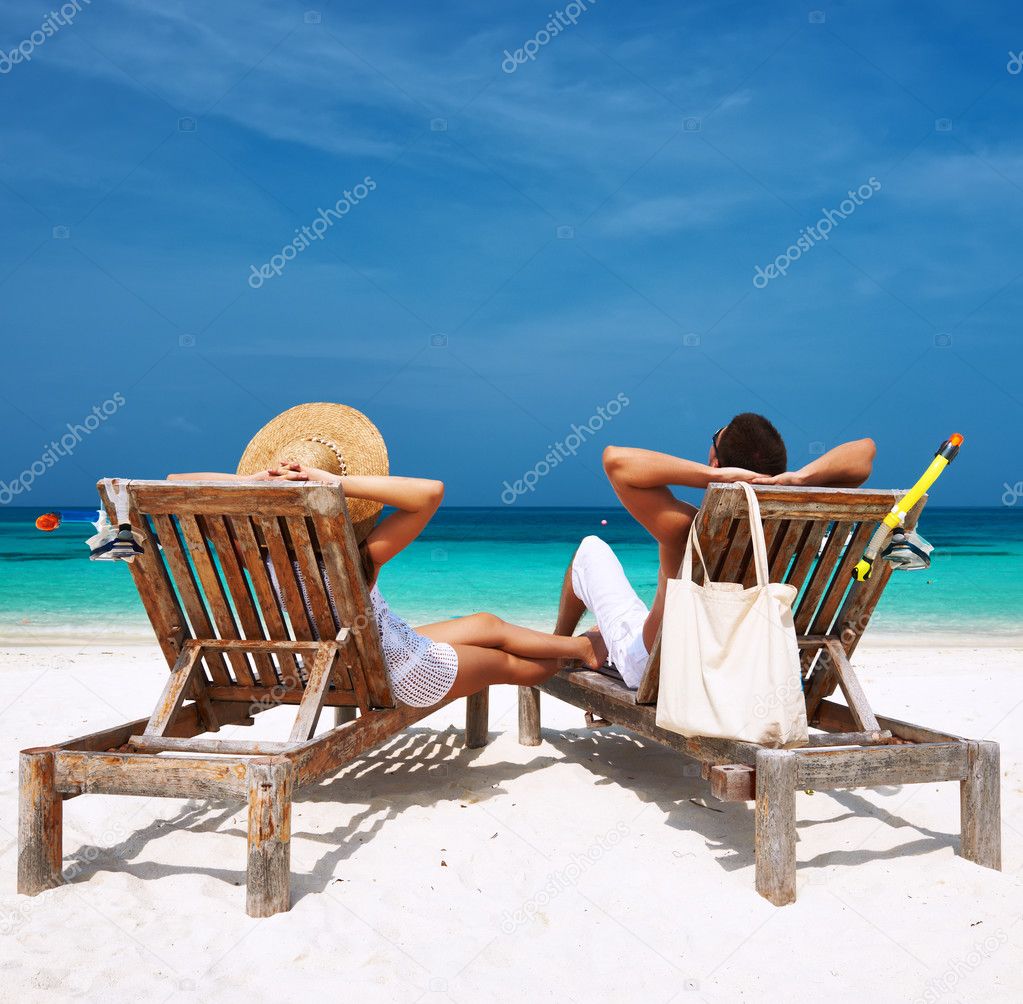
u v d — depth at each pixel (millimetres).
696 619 3125
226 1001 2266
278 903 2744
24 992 2285
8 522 55719
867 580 3545
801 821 3631
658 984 2373
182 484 3074
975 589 17672
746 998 2307
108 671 7352
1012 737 5141
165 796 2822
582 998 2311
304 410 3785
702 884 2996
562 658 4320
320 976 2398
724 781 2936
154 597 3400
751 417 3543
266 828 2725
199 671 3592
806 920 2715
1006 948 2537
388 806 3785
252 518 3188
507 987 2359
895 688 6738
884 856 3236
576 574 4461
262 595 3393
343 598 3236
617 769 4402
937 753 3098
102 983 2342
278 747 2977
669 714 3182
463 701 6086
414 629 3824
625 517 69750
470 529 50156
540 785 4094
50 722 5398
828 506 3160
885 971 2422
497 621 4113
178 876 3025
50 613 13508
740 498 3027
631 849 3330
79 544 31844
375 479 3293
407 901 2867
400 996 2309
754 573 3389
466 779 4219
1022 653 9711
